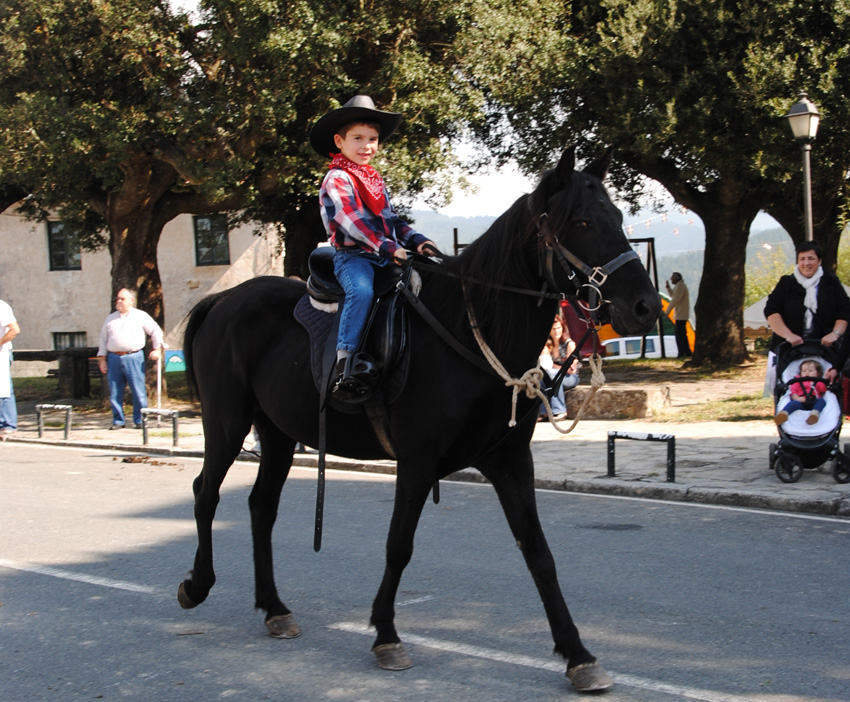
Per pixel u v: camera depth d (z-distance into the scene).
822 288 8.51
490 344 4.00
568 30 17.81
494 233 4.07
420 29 15.29
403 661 4.17
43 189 16.48
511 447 4.15
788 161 15.62
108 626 4.88
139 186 16.75
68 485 9.59
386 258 4.28
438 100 14.63
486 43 14.91
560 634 3.95
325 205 4.40
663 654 4.30
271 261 30.20
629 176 20.16
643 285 3.60
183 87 15.49
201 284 30.31
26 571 6.02
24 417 17.16
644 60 16.05
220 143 15.09
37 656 4.43
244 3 13.21
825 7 15.30
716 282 19.53
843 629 4.64
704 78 15.91
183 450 12.20
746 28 15.52
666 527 7.12
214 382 5.05
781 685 3.89
